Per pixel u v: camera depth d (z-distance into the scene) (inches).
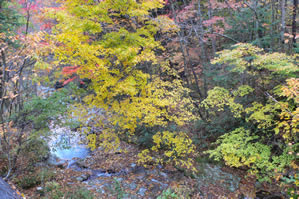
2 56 207.9
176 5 488.4
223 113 391.9
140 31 268.8
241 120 353.7
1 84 227.6
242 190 276.5
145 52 264.4
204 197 264.2
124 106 265.3
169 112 299.9
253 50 257.6
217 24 516.1
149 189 282.4
